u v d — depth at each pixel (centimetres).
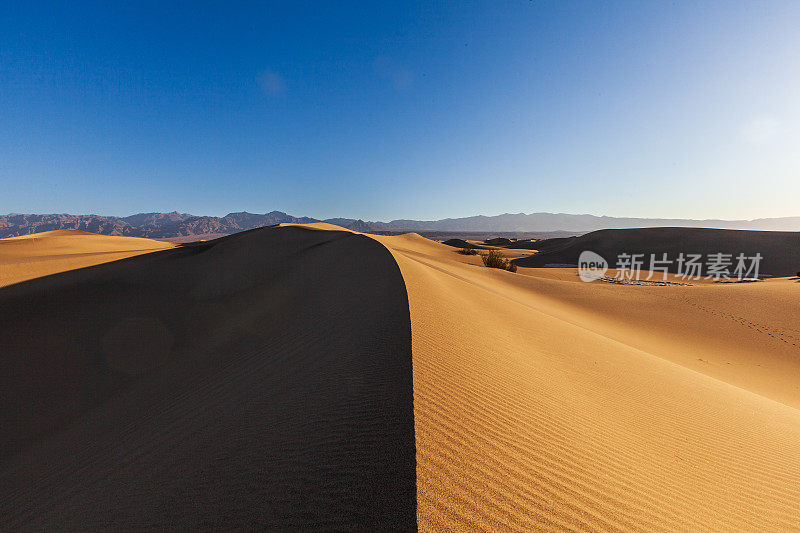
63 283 1569
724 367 1266
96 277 1697
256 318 1155
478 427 396
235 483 318
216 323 1198
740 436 580
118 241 5141
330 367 544
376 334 648
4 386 809
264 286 1642
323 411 413
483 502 283
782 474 473
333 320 841
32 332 1088
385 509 261
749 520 360
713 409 689
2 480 513
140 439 520
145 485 362
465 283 1686
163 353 981
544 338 980
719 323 1744
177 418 559
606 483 357
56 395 779
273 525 259
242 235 4022
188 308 1359
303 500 279
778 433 624
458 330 756
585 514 301
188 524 280
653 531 302
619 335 1503
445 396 446
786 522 370
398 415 386
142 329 1149
